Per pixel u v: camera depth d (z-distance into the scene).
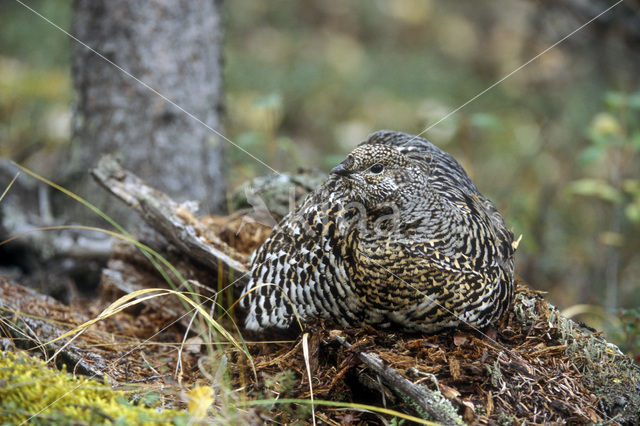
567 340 6.61
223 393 5.59
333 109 18.14
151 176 10.18
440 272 5.99
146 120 10.12
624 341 7.84
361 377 6.13
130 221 9.84
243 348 6.72
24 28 18.14
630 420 6.04
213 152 10.66
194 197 10.40
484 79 19.88
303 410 5.64
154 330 7.90
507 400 5.89
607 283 11.52
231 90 17.39
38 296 7.86
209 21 10.58
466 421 5.62
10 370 5.41
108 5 9.98
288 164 12.27
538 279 11.68
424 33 22.31
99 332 7.48
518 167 15.05
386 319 6.27
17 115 15.10
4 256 10.03
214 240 7.74
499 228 7.16
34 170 12.97
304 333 6.50
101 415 5.01
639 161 13.95
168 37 10.14
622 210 13.02
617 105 11.33
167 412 5.32
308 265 6.48
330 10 22.44
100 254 9.60
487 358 6.17
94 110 10.20
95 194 10.05
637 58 15.81
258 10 21.80
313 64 19.66
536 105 16.64
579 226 13.63
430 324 6.18
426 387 5.71
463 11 23.00
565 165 14.77
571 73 16.83
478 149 16.03
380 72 19.55
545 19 16.48
